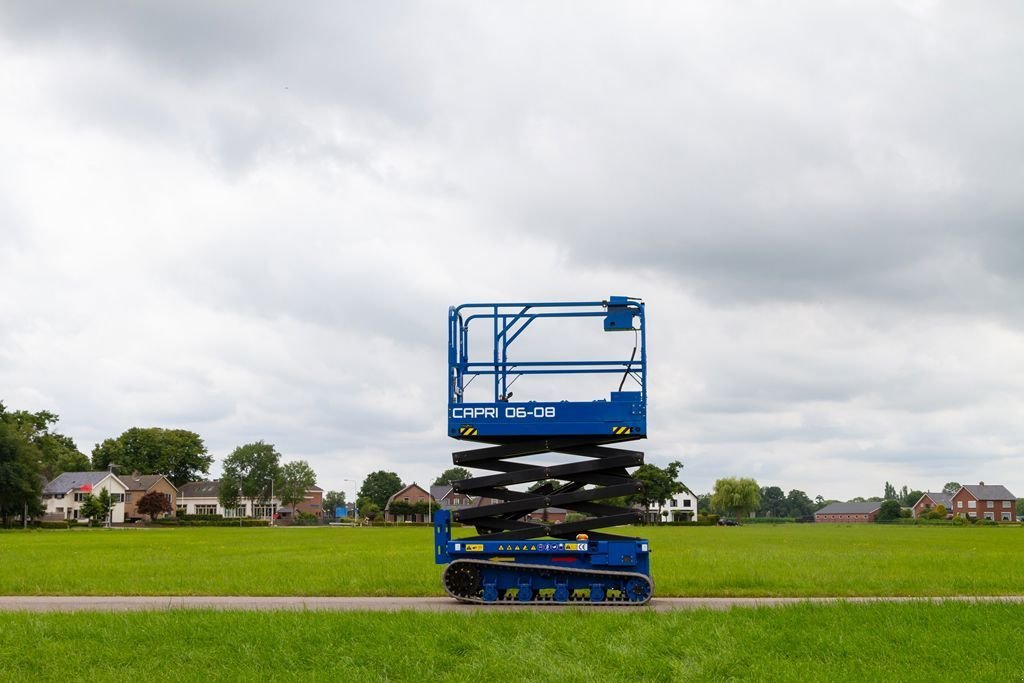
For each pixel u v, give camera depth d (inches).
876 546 2274.9
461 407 898.1
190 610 755.4
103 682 515.5
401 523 6973.4
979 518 7096.5
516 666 543.8
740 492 7746.1
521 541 879.7
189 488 7731.3
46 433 6358.3
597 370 893.2
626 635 625.9
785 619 692.7
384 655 571.8
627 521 889.5
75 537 3284.9
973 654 572.7
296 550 2070.6
